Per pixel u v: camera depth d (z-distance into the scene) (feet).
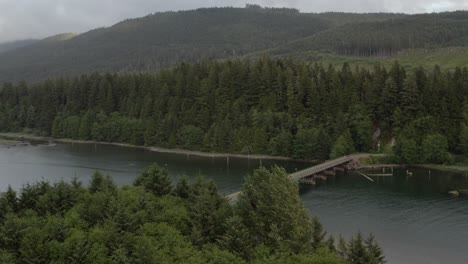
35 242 179.11
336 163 513.45
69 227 202.80
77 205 228.22
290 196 232.12
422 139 554.87
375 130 605.31
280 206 228.22
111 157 636.07
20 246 183.52
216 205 242.78
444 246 290.15
